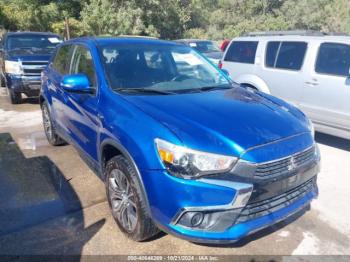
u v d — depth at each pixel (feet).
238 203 8.63
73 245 10.62
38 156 17.81
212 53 44.83
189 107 10.39
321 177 15.78
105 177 11.61
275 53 22.39
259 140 9.12
